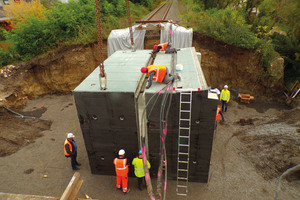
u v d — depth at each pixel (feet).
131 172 22.30
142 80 22.53
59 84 42.57
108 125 20.22
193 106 18.20
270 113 35.06
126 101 18.71
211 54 40.73
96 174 23.31
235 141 27.89
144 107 18.48
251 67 39.65
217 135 29.25
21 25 40.24
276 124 30.14
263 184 21.21
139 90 20.65
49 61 40.91
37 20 41.16
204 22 40.34
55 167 24.08
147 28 37.22
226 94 33.35
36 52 41.98
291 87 39.75
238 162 24.29
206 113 18.37
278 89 39.27
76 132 30.60
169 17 48.60
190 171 21.54
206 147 19.97
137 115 19.81
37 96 41.57
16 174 23.00
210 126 18.92
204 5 53.31
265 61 38.81
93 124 20.34
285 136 26.43
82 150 27.02
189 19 43.32
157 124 19.40
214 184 21.47
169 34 38.29
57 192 20.74
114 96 18.60
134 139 20.71
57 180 22.24
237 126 31.32
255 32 43.68
